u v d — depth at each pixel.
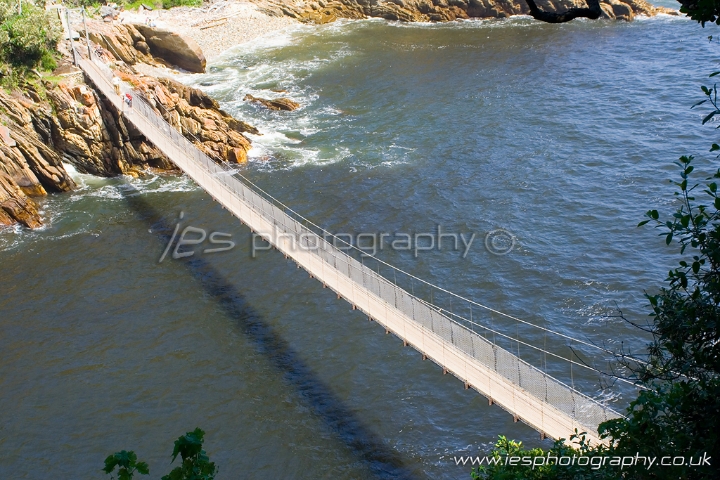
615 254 57.88
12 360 49.19
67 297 55.56
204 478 13.96
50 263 59.97
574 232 61.22
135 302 54.81
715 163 70.56
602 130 79.31
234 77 100.44
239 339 50.62
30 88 74.19
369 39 114.69
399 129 82.69
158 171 75.81
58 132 73.94
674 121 80.12
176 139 67.12
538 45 108.56
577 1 119.75
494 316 51.84
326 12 123.62
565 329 50.16
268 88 96.19
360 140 80.38
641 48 104.19
